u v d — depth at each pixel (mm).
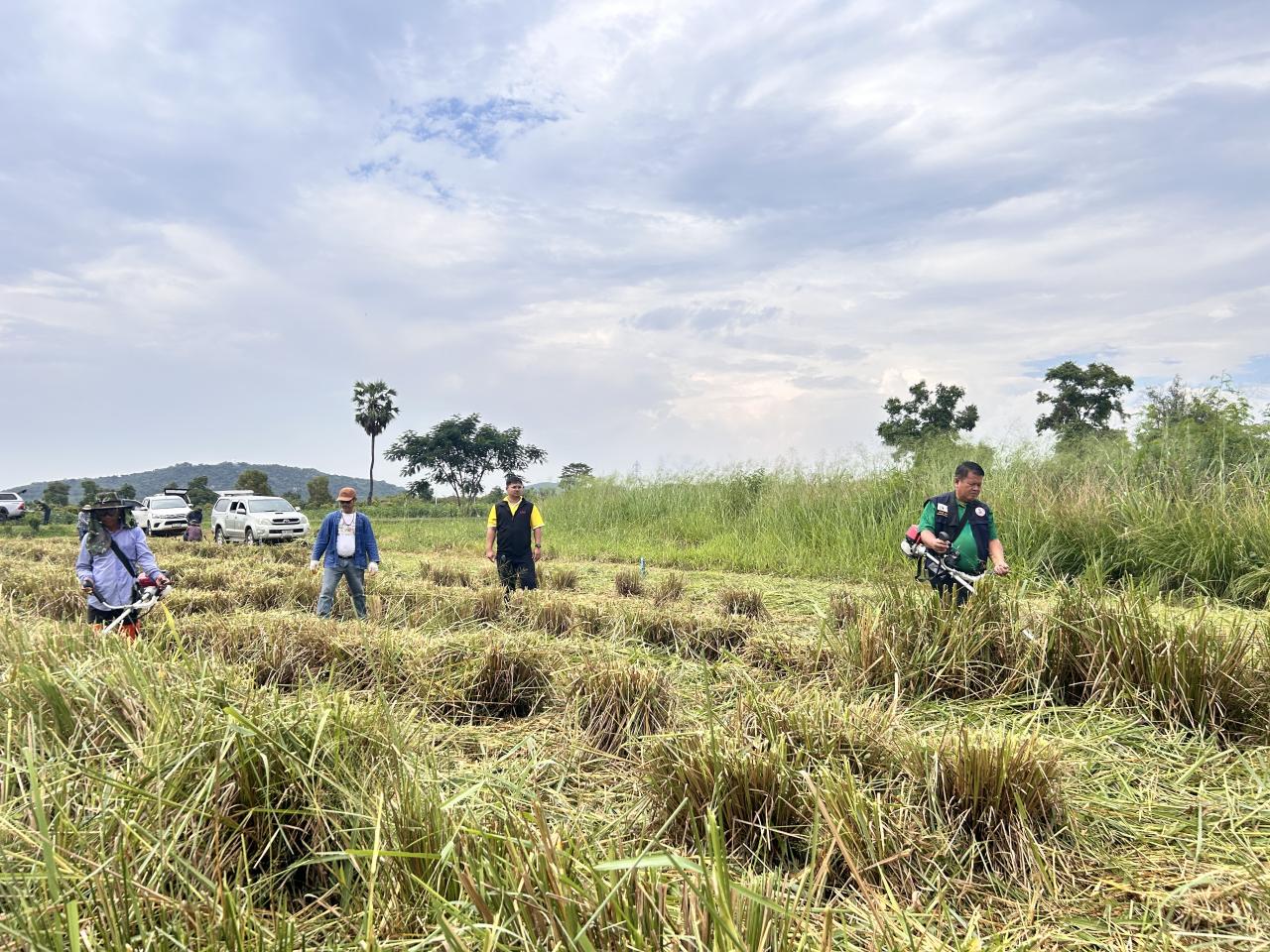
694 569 13180
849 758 3412
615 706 4332
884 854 2734
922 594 5477
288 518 23469
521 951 1953
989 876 2764
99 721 3211
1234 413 11336
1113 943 2416
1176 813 3238
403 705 4605
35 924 1911
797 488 15680
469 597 7965
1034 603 6074
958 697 4777
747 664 5660
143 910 2129
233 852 2654
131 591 6277
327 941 2283
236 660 5422
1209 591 8109
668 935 1979
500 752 4090
